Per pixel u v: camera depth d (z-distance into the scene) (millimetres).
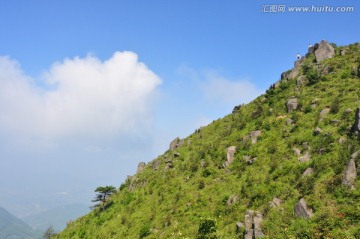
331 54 70438
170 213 48344
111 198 77062
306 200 31906
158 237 43375
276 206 34188
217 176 51062
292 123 51625
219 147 59531
